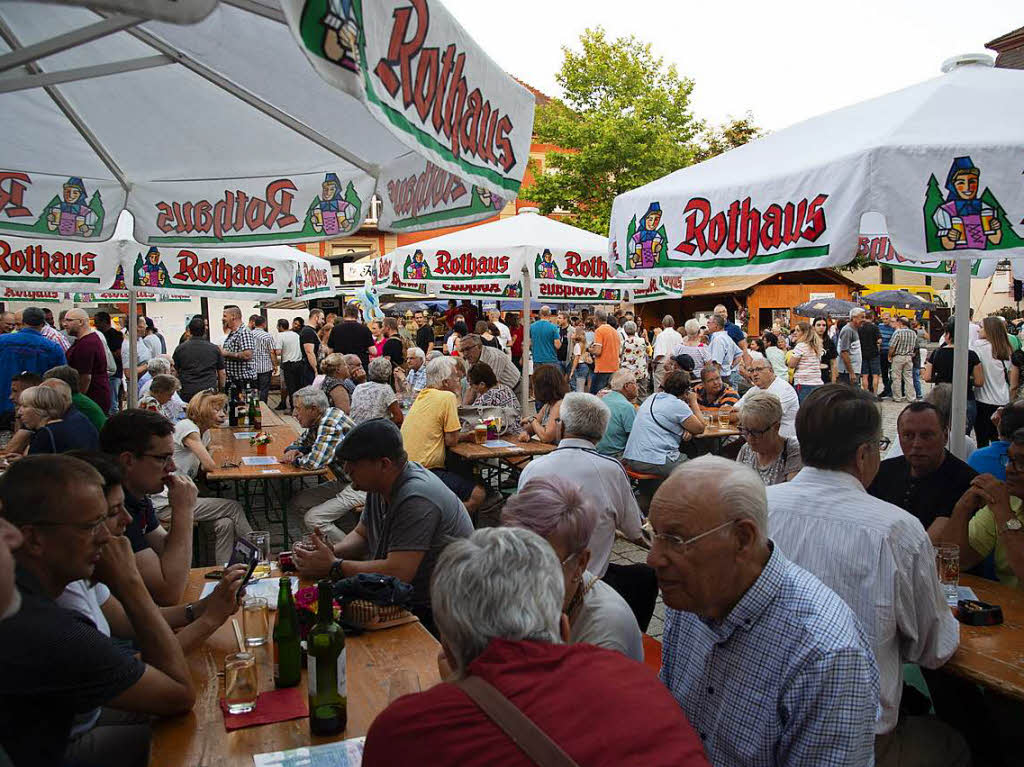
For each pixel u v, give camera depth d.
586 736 1.28
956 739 2.65
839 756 1.81
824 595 1.94
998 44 22.17
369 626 2.92
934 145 2.96
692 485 1.93
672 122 29.08
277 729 2.27
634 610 3.44
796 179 3.27
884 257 6.00
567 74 28.75
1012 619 2.98
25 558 2.13
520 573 1.53
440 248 8.27
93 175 3.61
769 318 30.50
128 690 2.20
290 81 2.69
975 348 8.96
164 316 22.02
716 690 2.01
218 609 2.77
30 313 8.12
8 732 2.02
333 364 8.49
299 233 3.49
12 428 7.91
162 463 3.39
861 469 2.60
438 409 6.79
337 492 6.48
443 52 1.66
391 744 1.32
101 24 1.91
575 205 29.27
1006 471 3.33
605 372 14.70
